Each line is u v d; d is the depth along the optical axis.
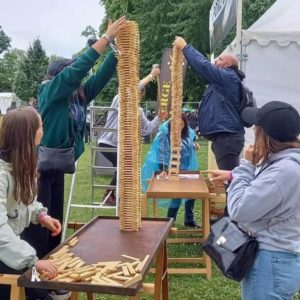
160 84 6.27
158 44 24.06
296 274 2.37
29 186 2.50
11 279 2.27
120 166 2.93
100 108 6.03
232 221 2.55
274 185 2.29
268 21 6.88
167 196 4.26
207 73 4.80
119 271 2.23
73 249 2.57
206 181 4.95
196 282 4.38
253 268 2.40
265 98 6.18
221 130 4.93
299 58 6.08
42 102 3.48
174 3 23.23
